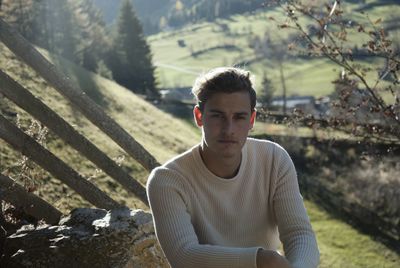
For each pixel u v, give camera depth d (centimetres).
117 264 332
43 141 465
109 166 452
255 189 256
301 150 4228
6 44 388
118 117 3189
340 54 703
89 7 7438
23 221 403
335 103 738
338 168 4094
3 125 402
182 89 13488
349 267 2908
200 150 250
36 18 5391
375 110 697
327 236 3356
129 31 7219
